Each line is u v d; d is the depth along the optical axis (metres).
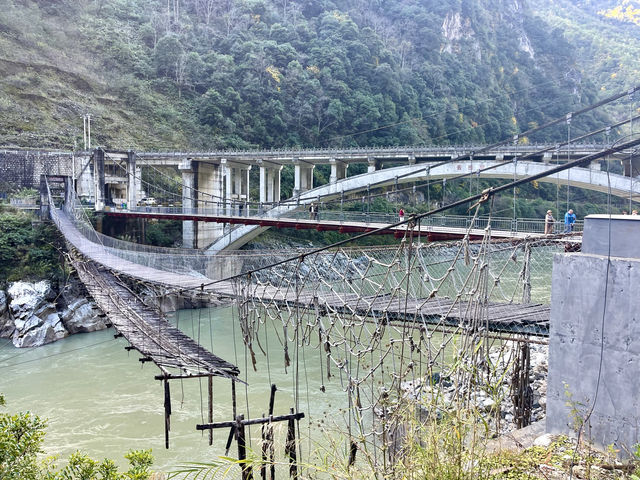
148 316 16.36
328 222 28.58
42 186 36.88
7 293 28.53
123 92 60.72
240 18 73.81
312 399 16.97
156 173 53.12
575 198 51.59
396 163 42.88
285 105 62.88
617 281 6.14
